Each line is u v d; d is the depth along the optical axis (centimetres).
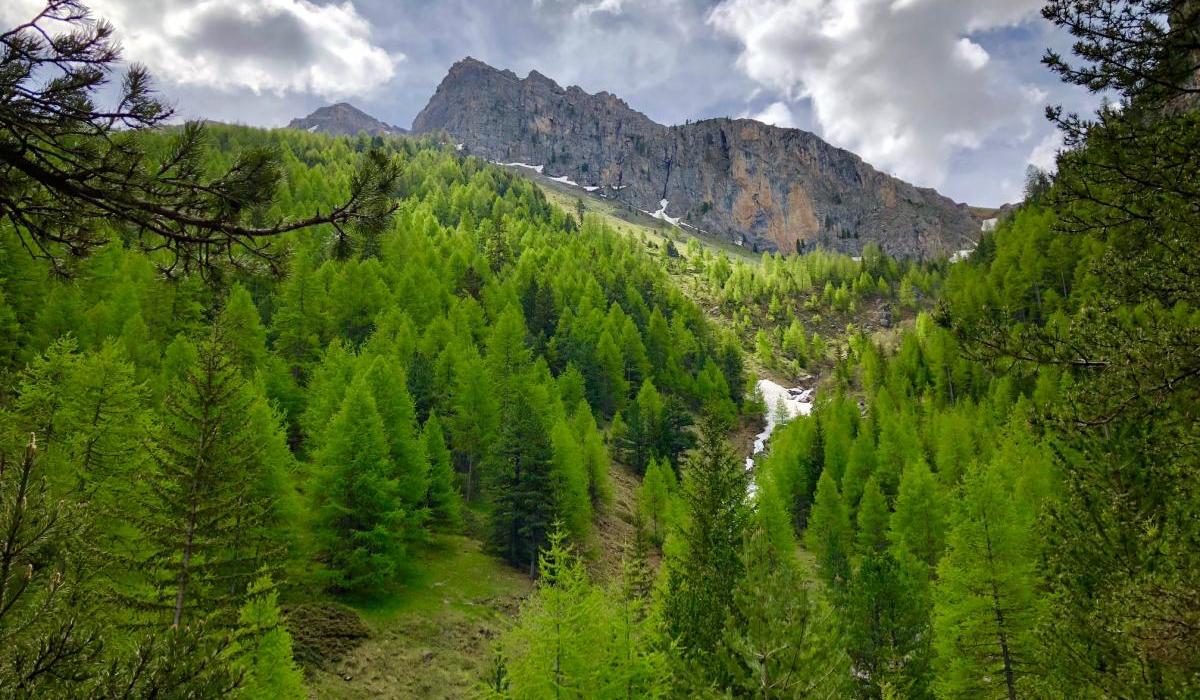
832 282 19112
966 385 8131
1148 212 852
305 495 3981
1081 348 855
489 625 3606
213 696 616
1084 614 1534
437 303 8369
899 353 10031
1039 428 898
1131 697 1219
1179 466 943
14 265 4669
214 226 541
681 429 8088
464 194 17862
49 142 477
